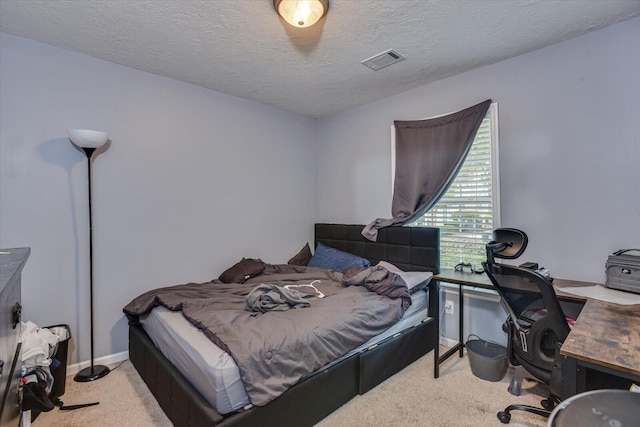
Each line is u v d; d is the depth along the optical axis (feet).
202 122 10.29
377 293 8.26
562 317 5.26
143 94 9.12
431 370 8.17
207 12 6.37
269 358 5.21
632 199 6.80
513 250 7.36
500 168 8.66
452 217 9.76
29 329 6.43
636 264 6.20
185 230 9.95
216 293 8.27
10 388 3.71
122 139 8.77
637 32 6.72
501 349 8.25
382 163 11.46
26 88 7.48
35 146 7.60
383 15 6.47
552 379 5.33
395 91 10.69
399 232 10.44
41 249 7.68
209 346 5.35
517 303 6.47
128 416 6.37
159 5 6.15
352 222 12.47
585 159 7.36
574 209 7.51
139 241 9.07
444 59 8.45
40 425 6.09
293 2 5.69
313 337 5.92
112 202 8.63
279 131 12.42
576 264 7.48
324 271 10.54
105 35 7.26
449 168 9.45
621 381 4.28
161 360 6.36
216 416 4.65
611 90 7.02
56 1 6.05
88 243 8.28
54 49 7.79
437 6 6.20
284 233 12.60
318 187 13.74
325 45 7.67
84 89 8.19
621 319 4.78
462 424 6.18
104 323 8.50
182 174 9.87
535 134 8.07
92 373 7.75
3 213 7.25
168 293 8.11
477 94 9.05
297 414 5.59
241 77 9.52
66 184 7.98
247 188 11.46
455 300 9.58
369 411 6.53
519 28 7.02
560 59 7.68
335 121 13.05
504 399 6.94
